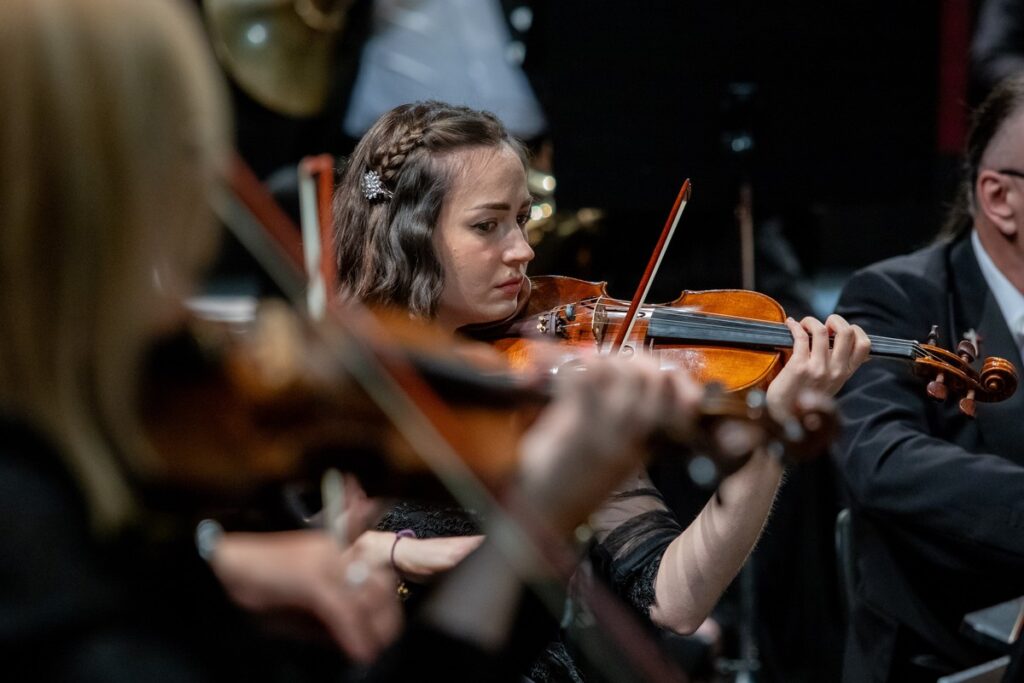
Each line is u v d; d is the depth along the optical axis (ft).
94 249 10.90
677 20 41.86
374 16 42.75
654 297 46.60
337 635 14.10
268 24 35.32
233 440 13.11
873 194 43.09
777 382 24.90
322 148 43.80
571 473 12.44
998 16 50.49
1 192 10.71
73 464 10.94
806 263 50.72
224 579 14.10
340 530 19.36
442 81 43.78
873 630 30.68
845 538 31.96
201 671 11.09
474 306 26.48
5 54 10.68
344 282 27.20
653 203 43.04
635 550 24.67
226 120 12.10
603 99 42.39
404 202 26.37
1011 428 30.12
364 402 14.48
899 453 29.32
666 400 12.45
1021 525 27.89
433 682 12.11
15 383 10.96
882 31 42.11
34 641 10.37
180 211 11.45
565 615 13.60
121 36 10.95
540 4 48.32
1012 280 30.99
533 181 44.55
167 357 12.87
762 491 23.48
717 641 33.14
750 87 42.16
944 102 55.77
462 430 15.46
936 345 29.86
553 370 26.11
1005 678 22.30
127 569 11.03
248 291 32.60
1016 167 30.19
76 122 10.74
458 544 22.84
